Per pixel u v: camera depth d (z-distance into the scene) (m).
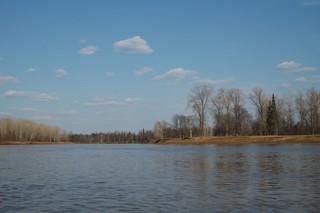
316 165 38.50
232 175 30.98
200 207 18.34
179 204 19.14
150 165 43.22
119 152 84.94
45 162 51.25
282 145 93.38
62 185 26.61
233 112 133.88
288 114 136.88
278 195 21.25
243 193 22.11
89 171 37.00
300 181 26.77
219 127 135.50
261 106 131.62
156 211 17.59
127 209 18.09
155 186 25.48
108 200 20.45
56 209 18.30
